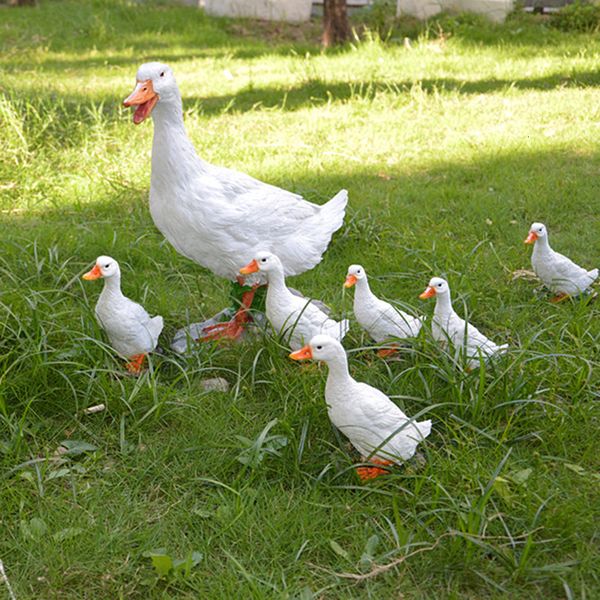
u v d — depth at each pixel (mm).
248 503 1186
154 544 1131
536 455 1224
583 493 1190
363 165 2391
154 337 1461
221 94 3164
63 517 1164
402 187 2217
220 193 1452
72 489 1210
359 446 1238
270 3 4570
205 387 1409
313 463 1243
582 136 2553
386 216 2016
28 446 1270
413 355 1420
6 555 1114
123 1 4730
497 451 1241
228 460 1256
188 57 3840
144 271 1781
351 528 1150
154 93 1382
